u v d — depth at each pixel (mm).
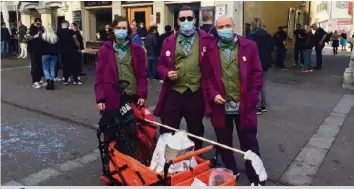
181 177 3129
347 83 9398
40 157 4809
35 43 9258
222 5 11336
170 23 12742
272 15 15164
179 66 3963
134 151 3820
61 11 16156
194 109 4059
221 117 3783
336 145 5148
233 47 3670
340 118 6492
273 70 12742
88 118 6562
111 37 4137
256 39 6301
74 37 9609
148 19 13281
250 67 3686
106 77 4098
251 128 3715
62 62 9648
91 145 5238
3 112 7070
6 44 16906
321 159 4645
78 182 4078
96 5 14766
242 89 3639
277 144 5176
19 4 18375
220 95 3701
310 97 8258
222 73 3693
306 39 12234
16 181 4109
